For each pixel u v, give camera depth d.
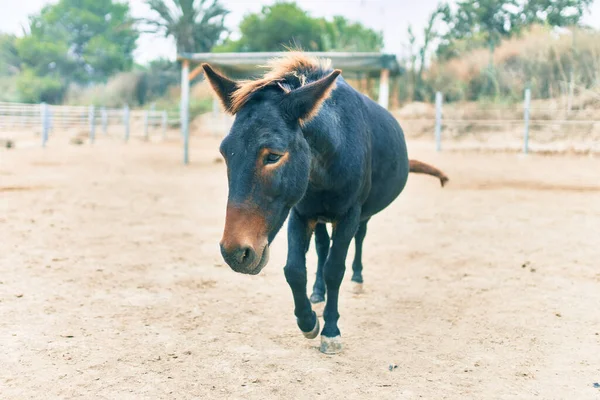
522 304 5.09
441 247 6.75
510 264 6.16
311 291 5.57
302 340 4.25
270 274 5.92
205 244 6.79
